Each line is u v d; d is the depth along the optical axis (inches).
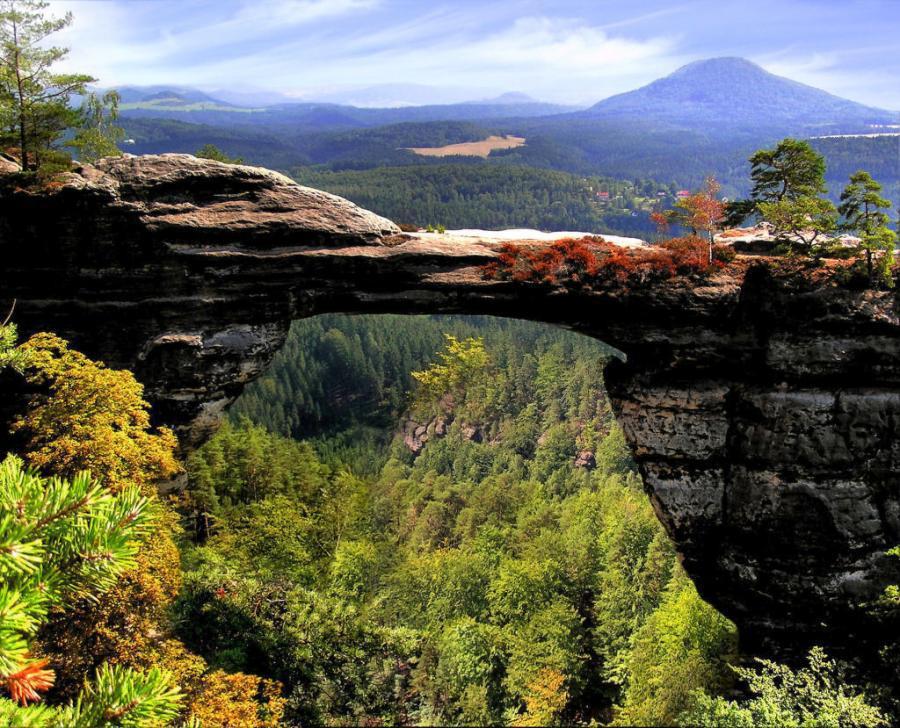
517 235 1393.9
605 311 1267.2
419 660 1594.5
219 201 1245.1
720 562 1264.8
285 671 1412.4
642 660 1510.8
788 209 1133.1
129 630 861.2
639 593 1824.6
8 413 1213.1
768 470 1197.7
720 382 1253.1
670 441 1284.4
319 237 1250.6
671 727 1306.6
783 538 1198.3
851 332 1145.4
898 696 1131.3
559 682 1523.1
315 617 1508.4
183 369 1261.1
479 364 4950.8
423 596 2015.3
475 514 3056.1
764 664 1156.5
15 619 200.1
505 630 1761.8
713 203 1230.9
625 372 1315.2
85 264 1216.2
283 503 1905.8
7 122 1191.6
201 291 1243.2
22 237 1197.1
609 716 1642.5
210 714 868.6
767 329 1195.9
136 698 232.8
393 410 5098.4
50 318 1238.9
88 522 231.9
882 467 1153.4
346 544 1920.5
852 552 1166.3
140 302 1236.5
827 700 949.2
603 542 2203.5
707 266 1222.9
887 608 1151.0
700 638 1389.0
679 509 1290.6
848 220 1138.0
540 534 2450.8
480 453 4293.8
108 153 1571.1
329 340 5625.0
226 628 1429.6
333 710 1386.6
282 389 5012.3
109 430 933.2
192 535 2146.9
